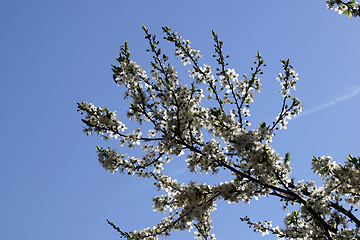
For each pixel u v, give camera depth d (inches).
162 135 295.6
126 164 307.3
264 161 267.4
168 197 339.3
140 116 284.8
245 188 302.0
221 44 303.1
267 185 284.4
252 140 256.1
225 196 302.8
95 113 294.5
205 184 330.6
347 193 301.7
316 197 297.3
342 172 294.8
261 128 265.6
